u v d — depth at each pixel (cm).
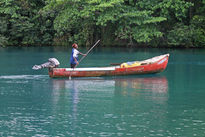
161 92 1409
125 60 2455
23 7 4206
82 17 3806
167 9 3741
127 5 3875
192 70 1997
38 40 4294
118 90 1440
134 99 1288
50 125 1012
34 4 4275
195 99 1295
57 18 3741
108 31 4003
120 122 1033
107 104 1221
